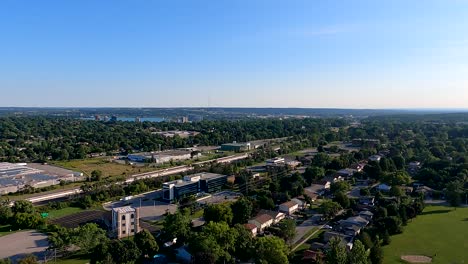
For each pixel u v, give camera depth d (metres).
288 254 105.06
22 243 120.94
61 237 112.81
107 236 124.94
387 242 121.81
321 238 125.06
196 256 97.50
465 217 152.12
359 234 122.31
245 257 107.94
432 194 182.38
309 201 166.50
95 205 167.38
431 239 127.06
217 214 129.00
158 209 162.38
